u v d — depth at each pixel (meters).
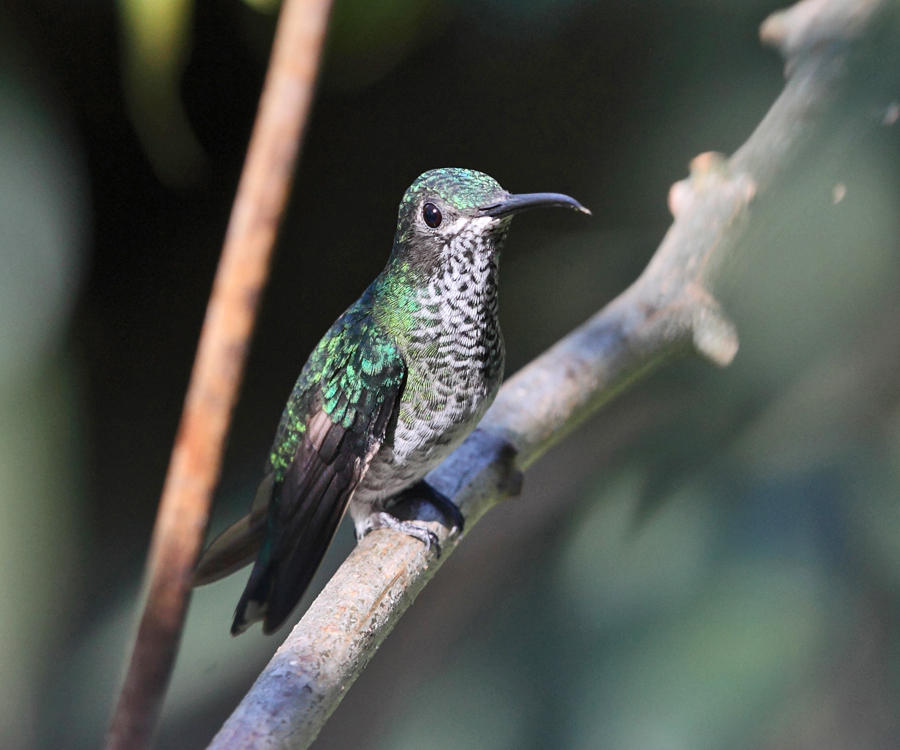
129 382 2.45
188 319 2.45
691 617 2.20
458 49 2.38
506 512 2.27
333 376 2.25
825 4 2.24
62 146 2.28
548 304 2.32
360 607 2.19
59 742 2.33
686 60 2.29
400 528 2.22
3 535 2.32
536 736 2.20
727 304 2.23
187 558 1.71
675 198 2.25
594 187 2.37
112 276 2.44
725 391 2.21
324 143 2.43
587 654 2.20
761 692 2.19
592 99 2.37
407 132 2.42
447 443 2.25
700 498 2.21
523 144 2.40
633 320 2.24
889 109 2.22
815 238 2.21
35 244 2.27
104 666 2.30
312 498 2.25
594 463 2.25
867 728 2.19
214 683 2.28
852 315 2.21
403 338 2.25
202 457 1.72
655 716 2.19
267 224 1.73
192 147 2.31
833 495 2.20
